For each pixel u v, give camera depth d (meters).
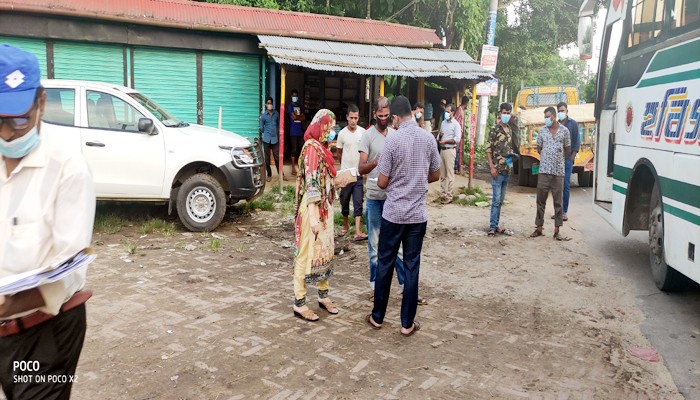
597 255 7.46
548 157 8.14
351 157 7.74
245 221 9.02
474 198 11.50
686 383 3.95
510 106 8.07
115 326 4.63
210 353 4.18
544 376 3.97
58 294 2.13
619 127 6.84
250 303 5.28
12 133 1.93
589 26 7.75
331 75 15.63
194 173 8.25
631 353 4.43
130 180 7.82
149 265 6.42
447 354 4.30
